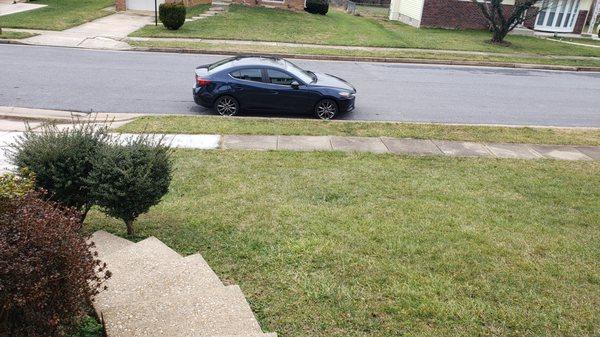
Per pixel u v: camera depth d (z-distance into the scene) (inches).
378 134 439.5
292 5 1306.6
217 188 304.8
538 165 385.4
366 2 2036.2
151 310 160.2
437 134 450.0
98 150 225.6
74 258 128.3
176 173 327.0
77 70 615.5
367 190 311.0
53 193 215.2
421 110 547.8
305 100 487.8
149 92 542.6
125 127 410.0
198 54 772.6
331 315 177.8
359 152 391.5
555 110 589.9
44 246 123.3
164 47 773.9
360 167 357.1
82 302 139.6
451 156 396.8
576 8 1288.1
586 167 386.6
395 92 619.8
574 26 1311.5
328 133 434.0
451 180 341.1
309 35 971.3
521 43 1086.4
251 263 213.3
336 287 195.2
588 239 257.4
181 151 369.1
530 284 207.3
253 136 414.3
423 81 695.1
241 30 959.0
